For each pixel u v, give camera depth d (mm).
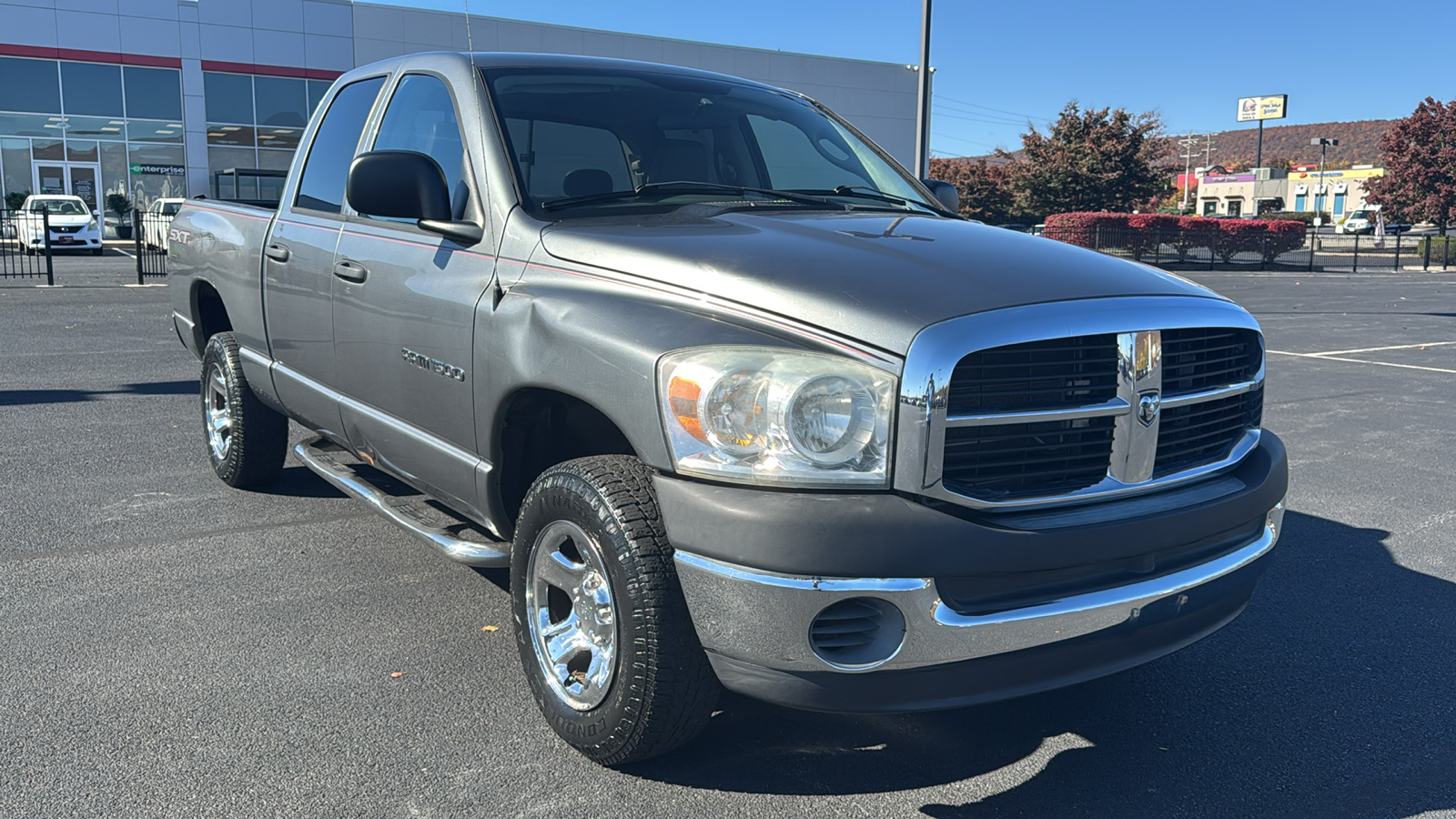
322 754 2885
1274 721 3230
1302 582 4469
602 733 2707
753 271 2625
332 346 4008
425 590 4117
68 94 32625
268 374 4695
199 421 7141
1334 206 100562
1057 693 3404
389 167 3199
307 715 3102
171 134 34000
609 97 3729
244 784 2730
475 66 3627
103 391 8195
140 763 2814
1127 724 3188
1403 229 70688
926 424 2326
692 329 2535
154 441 6516
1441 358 11750
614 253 2857
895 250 2803
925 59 16828
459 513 3516
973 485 2436
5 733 2959
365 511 5125
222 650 3539
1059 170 41188
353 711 3139
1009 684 2508
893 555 2305
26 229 26219
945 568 2334
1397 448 7070
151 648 3539
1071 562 2467
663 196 3434
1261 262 33781
